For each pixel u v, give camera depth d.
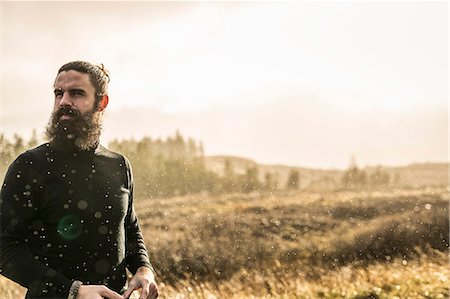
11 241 1.88
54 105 2.02
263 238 20.91
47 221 1.94
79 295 1.81
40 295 1.84
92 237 1.98
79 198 1.97
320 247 17.45
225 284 10.59
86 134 2.00
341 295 7.84
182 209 30.39
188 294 8.58
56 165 1.96
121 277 2.10
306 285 8.65
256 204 31.52
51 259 1.94
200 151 173.38
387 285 7.99
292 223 24.42
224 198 38.28
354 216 26.03
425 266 9.88
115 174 2.12
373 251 16.42
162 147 161.00
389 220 19.03
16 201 1.89
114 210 2.06
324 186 45.56
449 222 17.73
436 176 129.88
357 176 120.69
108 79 2.12
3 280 8.39
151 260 15.82
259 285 10.98
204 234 21.73
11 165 1.96
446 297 7.12
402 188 38.00
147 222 25.66
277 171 168.62
